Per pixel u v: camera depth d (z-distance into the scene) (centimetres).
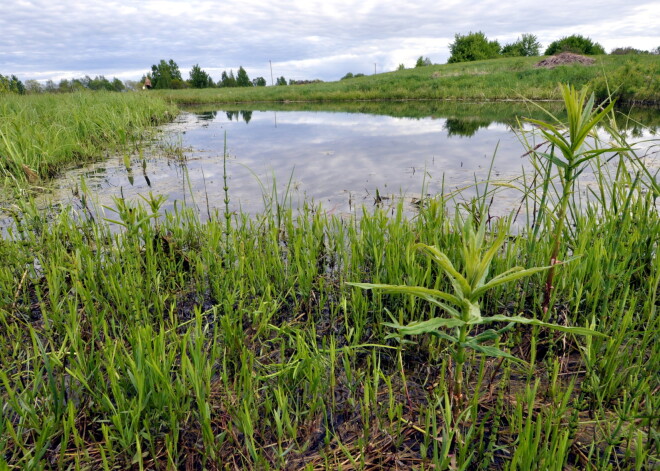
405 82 2808
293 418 175
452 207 414
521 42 4991
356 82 3256
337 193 503
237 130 1211
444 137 941
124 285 252
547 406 170
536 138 806
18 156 587
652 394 168
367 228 321
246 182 578
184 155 791
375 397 172
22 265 302
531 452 128
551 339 191
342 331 236
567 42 3959
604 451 150
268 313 243
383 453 158
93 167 698
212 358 197
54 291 249
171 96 3009
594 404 168
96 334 205
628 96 1491
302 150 829
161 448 164
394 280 248
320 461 156
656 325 200
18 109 958
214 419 177
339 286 280
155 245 324
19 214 442
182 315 259
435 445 139
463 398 171
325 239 371
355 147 845
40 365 210
